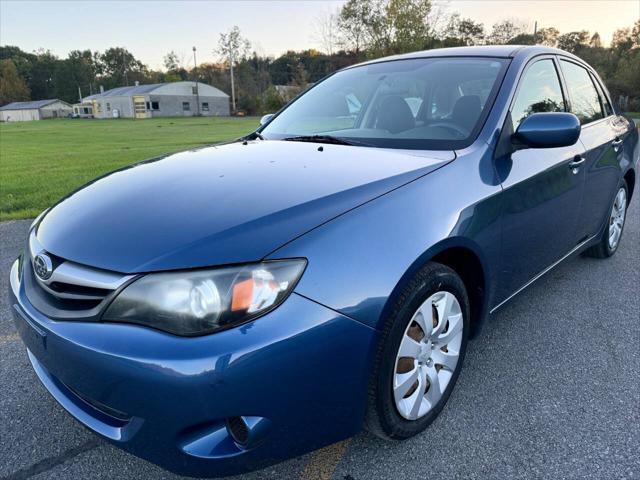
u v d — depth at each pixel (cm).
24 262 213
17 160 1289
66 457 205
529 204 249
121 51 11981
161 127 3441
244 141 296
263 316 153
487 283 228
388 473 193
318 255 163
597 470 192
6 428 223
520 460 198
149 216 182
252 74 7769
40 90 11706
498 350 281
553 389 244
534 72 291
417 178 202
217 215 174
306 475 193
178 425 153
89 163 1155
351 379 168
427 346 202
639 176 674
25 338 190
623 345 285
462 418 223
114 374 154
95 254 170
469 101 260
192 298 152
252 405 153
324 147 251
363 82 316
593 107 371
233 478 192
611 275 392
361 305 166
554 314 325
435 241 188
